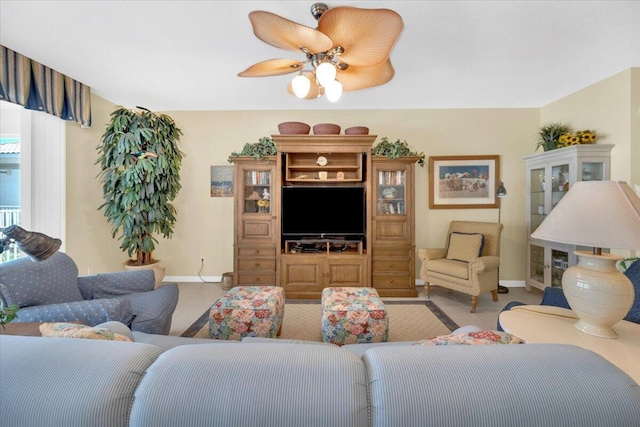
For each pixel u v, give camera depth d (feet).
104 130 11.69
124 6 6.20
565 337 3.88
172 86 10.43
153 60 8.55
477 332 3.30
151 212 10.63
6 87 7.95
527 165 12.18
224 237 13.34
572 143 10.18
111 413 1.74
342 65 6.02
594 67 9.05
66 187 10.26
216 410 1.73
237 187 11.69
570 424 1.71
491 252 11.10
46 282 5.78
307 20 6.63
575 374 1.89
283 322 9.12
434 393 1.79
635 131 9.10
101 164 11.01
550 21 6.72
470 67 8.98
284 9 6.29
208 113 13.14
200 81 10.00
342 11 4.36
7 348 2.04
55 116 9.55
